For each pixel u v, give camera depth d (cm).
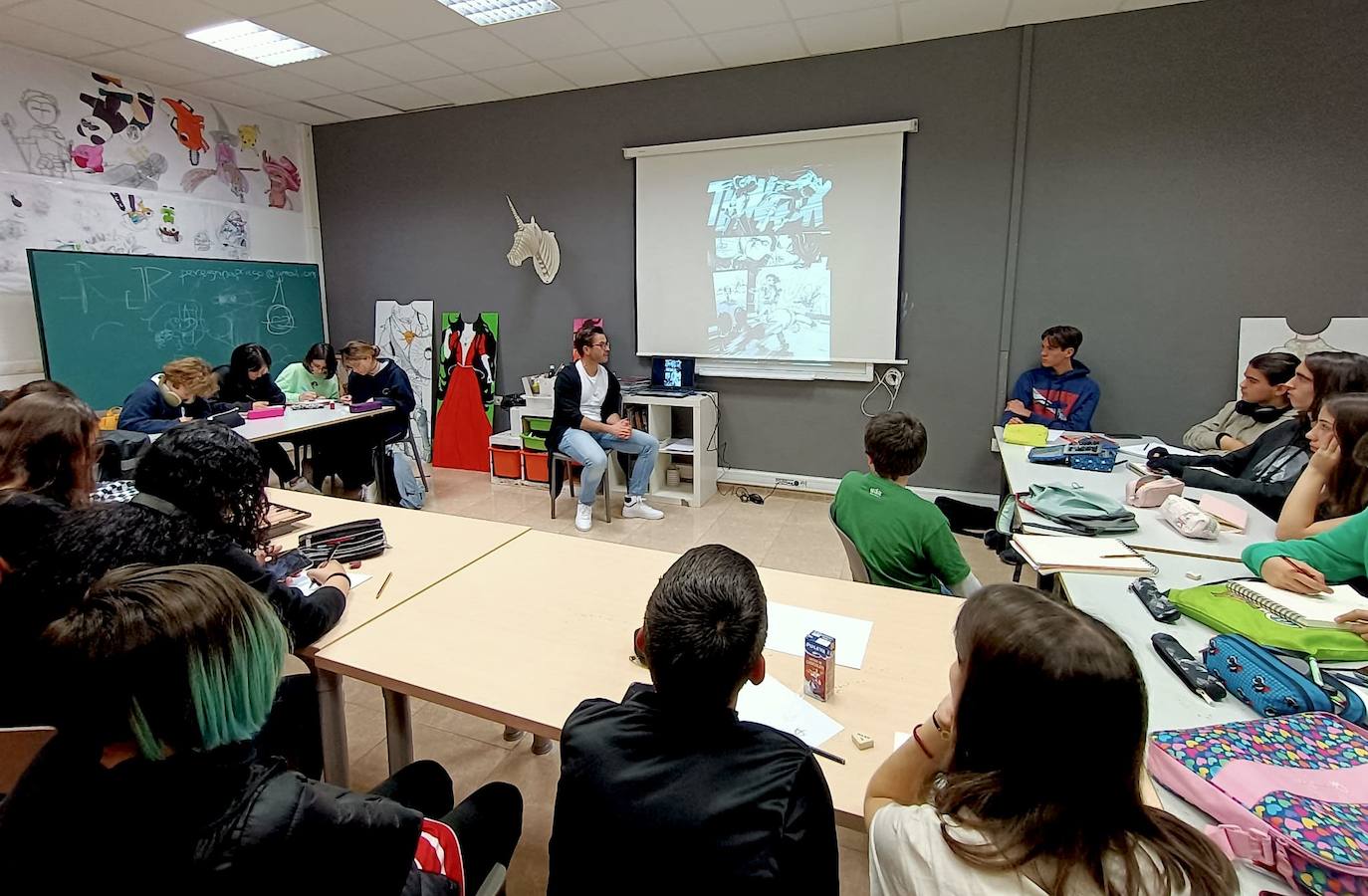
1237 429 322
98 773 72
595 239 506
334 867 77
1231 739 102
